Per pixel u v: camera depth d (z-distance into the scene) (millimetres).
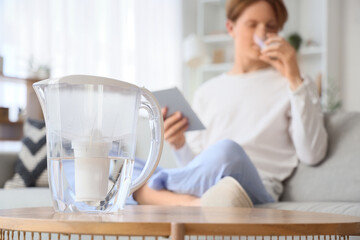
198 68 5758
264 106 2113
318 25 5242
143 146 2488
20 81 3943
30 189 2203
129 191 917
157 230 703
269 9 2234
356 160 1838
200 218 789
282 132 2045
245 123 2123
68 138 853
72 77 835
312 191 1879
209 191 1443
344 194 1807
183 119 1858
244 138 2074
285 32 5332
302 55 5219
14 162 2609
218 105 2215
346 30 5227
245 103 2152
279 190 1935
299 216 884
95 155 854
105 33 4969
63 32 4641
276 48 1997
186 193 1677
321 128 1903
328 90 4906
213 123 2203
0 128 3830
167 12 5508
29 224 750
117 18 5031
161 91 1809
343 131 1932
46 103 864
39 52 4461
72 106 844
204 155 1637
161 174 1705
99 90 842
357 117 1955
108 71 4973
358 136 1893
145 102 976
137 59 5219
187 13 5836
